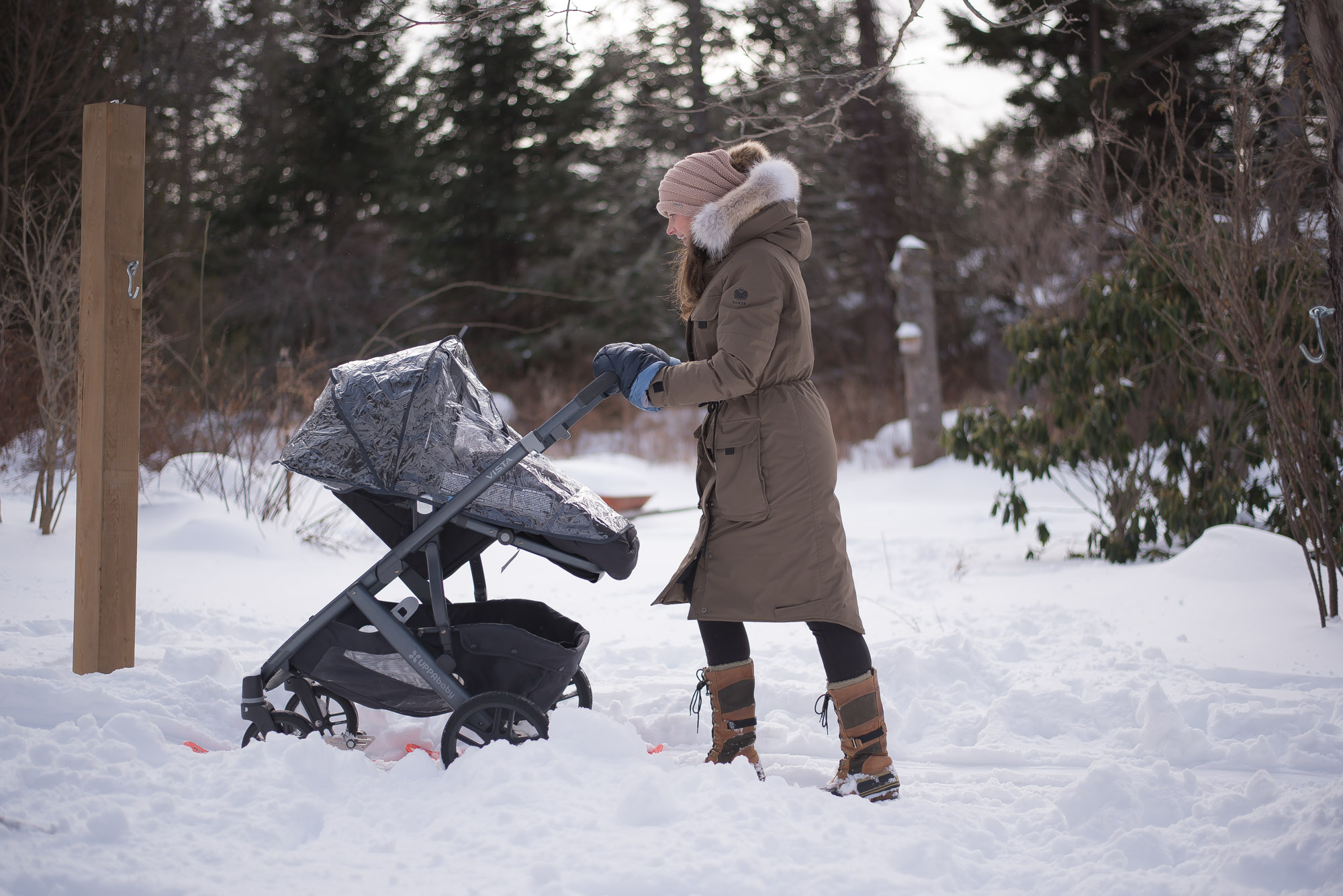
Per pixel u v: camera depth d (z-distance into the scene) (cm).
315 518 686
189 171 1500
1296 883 202
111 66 920
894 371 2044
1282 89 488
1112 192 856
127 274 340
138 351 344
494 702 260
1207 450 614
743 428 261
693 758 296
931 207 2167
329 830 224
